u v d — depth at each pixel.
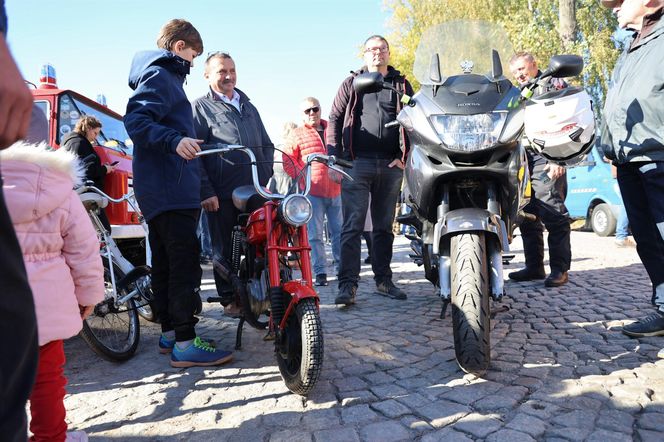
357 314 3.98
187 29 3.02
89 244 1.66
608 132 3.13
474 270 2.41
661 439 1.80
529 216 3.73
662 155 2.76
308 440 1.93
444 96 2.68
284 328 2.44
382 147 4.29
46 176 1.49
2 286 0.67
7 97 0.63
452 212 2.53
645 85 2.78
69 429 2.12
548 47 15.81
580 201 10.15
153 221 2.92
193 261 2.93
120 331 3.11
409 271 6.30
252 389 2.48
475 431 1.93
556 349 2.84
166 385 2.60
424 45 3.11
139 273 3.14
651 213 2.95
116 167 4.73
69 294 1.60
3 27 0.76
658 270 3.04
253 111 4.11
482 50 3.02
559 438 1.84
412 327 3.50
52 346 1.63
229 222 3.90
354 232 4.25
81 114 5.13
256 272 2.84
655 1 2.79
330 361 2.84
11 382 0.68
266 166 4.09
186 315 2.87
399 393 2.33
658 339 2.94
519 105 2.61
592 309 3.73
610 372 2.45
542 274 5.00
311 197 5.59
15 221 1.44
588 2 16.69
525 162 2.93
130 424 2.15
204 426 2.10
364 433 1.97
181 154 2.54
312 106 5.89
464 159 2.60
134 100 2.76
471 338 2.37
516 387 2.31
